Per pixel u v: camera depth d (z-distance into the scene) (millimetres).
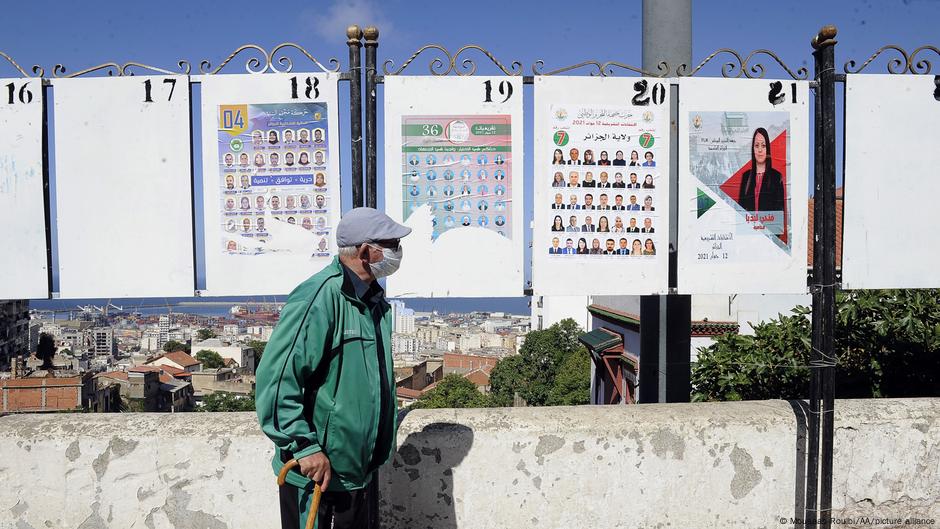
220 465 2523
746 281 2904
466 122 2725
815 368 2709
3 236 2680
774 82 2852
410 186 2723
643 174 2832
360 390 1996
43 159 2682
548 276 2812
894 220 2906
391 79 2693
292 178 2697
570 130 2793
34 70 2650
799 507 2758
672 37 4141
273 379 1880
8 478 2523
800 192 2898
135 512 2535
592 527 2631
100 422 2605
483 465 2588
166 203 2684
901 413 2834
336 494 2049
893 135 2883
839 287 2896
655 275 2859
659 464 2654
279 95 2674
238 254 2721
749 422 2719
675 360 4398
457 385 53562
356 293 2041
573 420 2660
